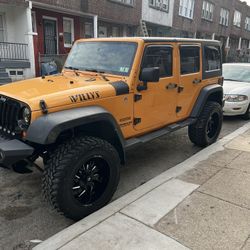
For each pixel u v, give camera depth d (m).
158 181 3.97
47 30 15.88
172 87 4.59
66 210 3.11
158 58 4.27
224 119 8.41
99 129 3.60
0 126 3.48
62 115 3.07
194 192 3.66
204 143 5.53
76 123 3.08
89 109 3.32
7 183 4.22
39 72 14.18
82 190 3.29
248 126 7.20
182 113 5.03
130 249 2.66
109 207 3.32
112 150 3.41
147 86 4.08
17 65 13.02
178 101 4.83
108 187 3.46
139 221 3.05
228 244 2.73
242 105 7.94
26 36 13.54
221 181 3.98
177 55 4.63
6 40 13.88
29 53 13.55
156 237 2.81
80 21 17.62
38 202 3.74
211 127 5.71
